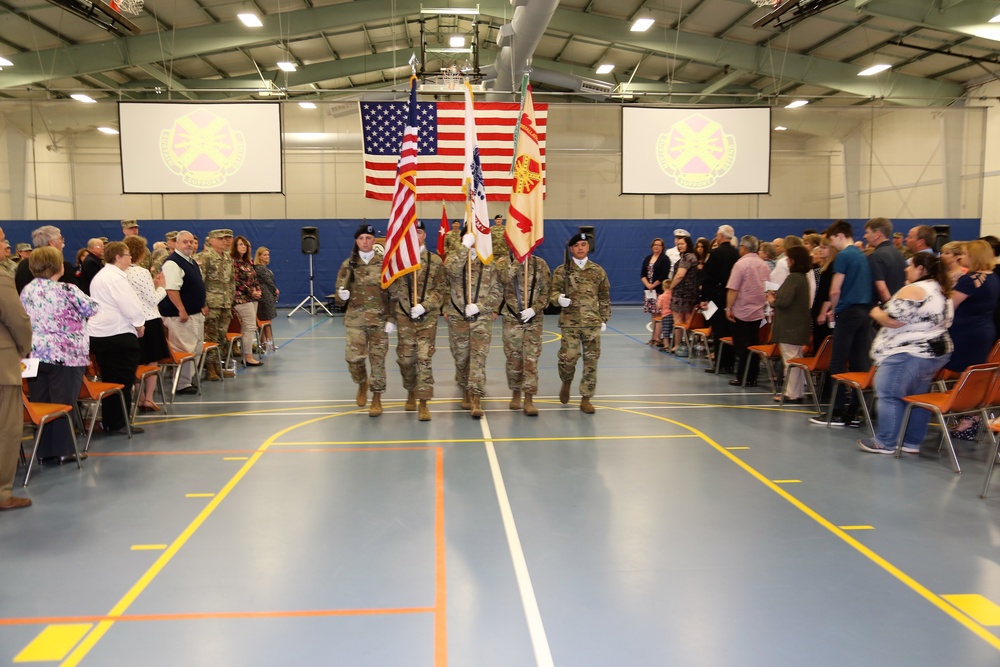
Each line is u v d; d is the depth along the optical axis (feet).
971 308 21.09
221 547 13.92
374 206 74.43
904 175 71.72
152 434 22.59
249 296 35.81
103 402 22.54
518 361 25.11
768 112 55.67
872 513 15.83
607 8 58.49
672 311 38.78
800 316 26.07
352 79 84.33
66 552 13.69
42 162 70.69
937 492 17.21
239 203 73.82
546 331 51.72
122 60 58.29
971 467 19.24
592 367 25.16
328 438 22.07
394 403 27.35
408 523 15.15
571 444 21.38
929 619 11.32
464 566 13.09
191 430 23.12
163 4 52.65
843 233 23.40
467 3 57.98
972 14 47.39
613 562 13.29
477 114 41.45
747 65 62.13
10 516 15.55
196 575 12.71
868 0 46.42
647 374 33.73
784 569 13.05
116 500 16.52
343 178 74.18
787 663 10.09
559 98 81.00
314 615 11.32
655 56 68.18
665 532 14.73
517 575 12.74
